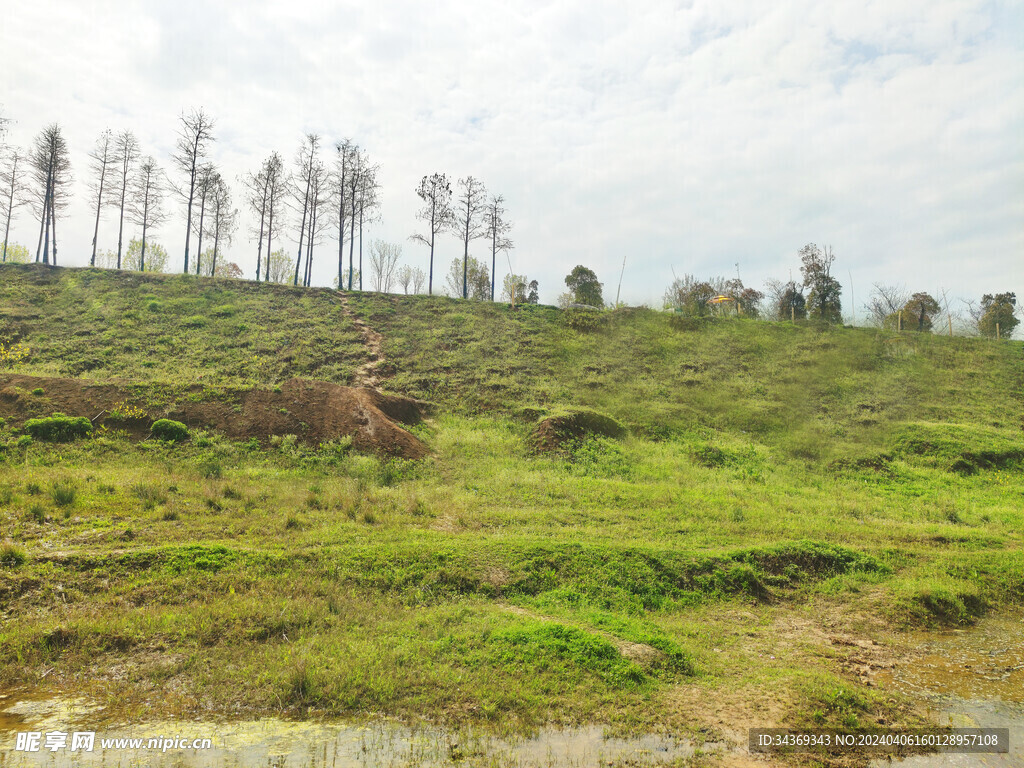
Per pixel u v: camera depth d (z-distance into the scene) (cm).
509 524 1453
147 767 602
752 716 743
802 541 1382
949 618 1137
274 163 4612
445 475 1930
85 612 911
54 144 4047
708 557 1243
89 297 3431
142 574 1025
